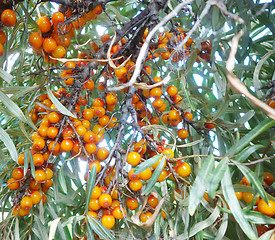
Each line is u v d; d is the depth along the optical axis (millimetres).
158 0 201
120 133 186
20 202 189
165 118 236
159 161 169
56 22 172
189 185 178
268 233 143
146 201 168
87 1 178
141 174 167
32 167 172
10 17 149
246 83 283
